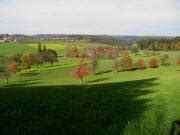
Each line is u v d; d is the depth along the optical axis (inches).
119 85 1649.9
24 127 697.6
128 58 5718.5
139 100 1062.4
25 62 6673.2
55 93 1256.2
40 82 4544.8
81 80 4343.0
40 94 1208.8
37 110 865.5
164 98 1115.3
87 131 684.1
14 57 7411.4
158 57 7367.1
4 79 5270.7
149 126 729.6
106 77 4763.8
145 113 852.0
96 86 1673.2
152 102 1025.5
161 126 735.7
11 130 678.5
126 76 4618.6
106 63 6702.8
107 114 830.5
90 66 5487.2
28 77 5369.1
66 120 764.0
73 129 695.1
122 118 793.6
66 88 1592.0
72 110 872.3
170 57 7377.0
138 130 698.2
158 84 1668.3
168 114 850.8
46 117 788.0
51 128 698.2
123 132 681.0
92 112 850.8
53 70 6028.5
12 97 1096.8
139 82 1891.0
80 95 1168.2
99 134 666.2
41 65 7047.2
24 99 1043.9
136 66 5885.8
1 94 1222.3
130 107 930.1
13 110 861.8
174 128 722.8
